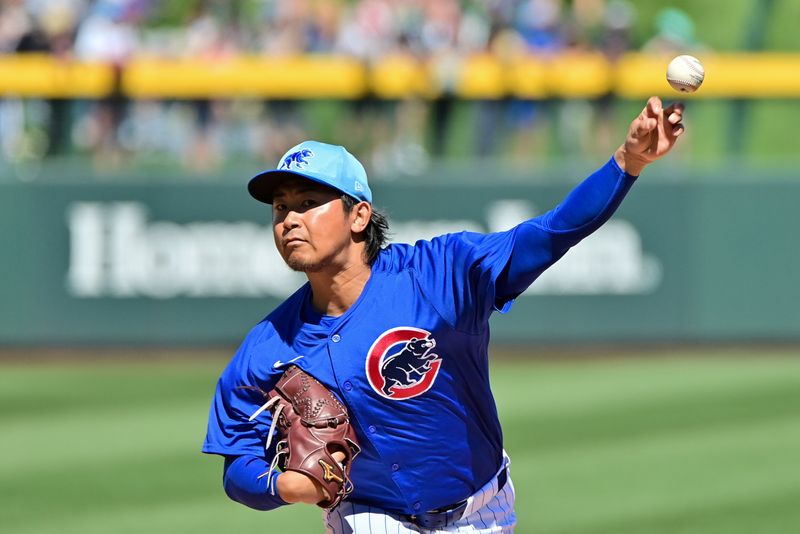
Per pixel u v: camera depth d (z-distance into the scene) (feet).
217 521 82.89
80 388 123.24
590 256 137.59
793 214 137.18
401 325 41.98
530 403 115.34
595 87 136.87
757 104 138.51
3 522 82.53
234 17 145.48
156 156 136.36
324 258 41.42
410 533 44.47
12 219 135.85
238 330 136.56
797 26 146.20
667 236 137.28
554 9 145.59
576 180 135.95
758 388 120.47
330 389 42.45
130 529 80.84
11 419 111.86
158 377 127.44
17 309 136.15
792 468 93.40
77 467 95.96
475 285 41.78
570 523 80.64
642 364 132.46
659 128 38.42
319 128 136.26
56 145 135.74
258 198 43.21
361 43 142.92
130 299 136.67
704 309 137.39
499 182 136.05
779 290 137.39
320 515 84.74
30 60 135.54
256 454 43.11
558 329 137.39
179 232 136.15
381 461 43.39
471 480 44.45
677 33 150.10
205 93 135.23
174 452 99.96
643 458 96.73
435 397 42.83
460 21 143.84
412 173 136.05
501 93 136.26
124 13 143.33
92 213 136.15
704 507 83.71
